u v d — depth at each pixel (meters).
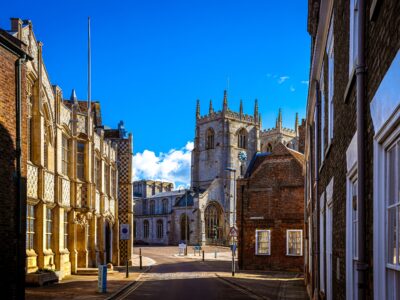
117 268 36.28
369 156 4.86
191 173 111.38
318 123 14.05
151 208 116.69
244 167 106.94
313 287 17.38
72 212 28.41
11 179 13.72
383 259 4.26
